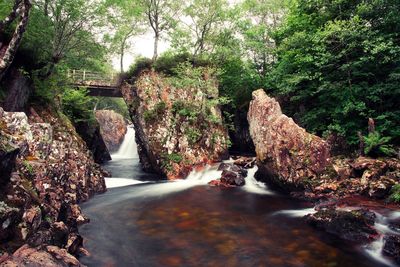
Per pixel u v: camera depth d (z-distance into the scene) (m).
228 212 12.78
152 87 23.59
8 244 6.19
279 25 28.58
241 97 29.25
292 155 15.55
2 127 10.35
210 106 23.78
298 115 21.11
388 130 16.48
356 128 17.17
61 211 9.27
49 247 6.83
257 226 11.08
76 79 29.91
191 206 13.66
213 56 28.52
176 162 21.17
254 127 18.06
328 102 18.73
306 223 11.29
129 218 11.94
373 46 16.11
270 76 24.70
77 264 6.84
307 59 18.06
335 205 12.27
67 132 18.19
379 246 8.95
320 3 19.80
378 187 12.68
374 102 17.58
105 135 42.34
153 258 8.48
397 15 16.78
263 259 8.49
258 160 17.50
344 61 18.55
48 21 19.45
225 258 8.55
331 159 15.36
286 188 15.97
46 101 19.17
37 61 17.64
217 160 22.77
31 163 10.03
